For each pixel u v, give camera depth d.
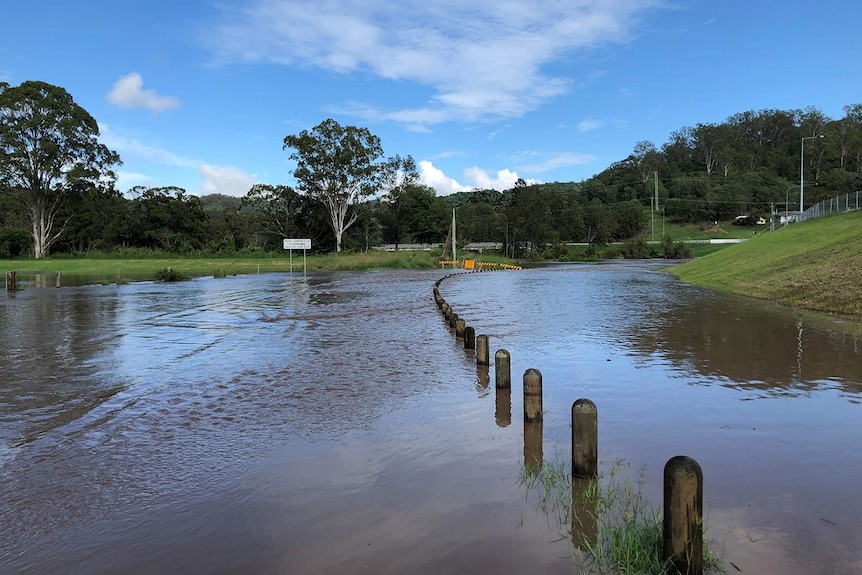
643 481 4.91
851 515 4.27
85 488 5.04
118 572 3.76
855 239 22.81
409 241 101.38
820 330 12.35
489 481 5.02
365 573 3.65
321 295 25.34
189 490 4.97
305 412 7.21
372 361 10.42
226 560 3.86
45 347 12.21
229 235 80.06
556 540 4.00
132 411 7.38
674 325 13.95
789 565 3.62
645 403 7.29
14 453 5.91
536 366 9.62
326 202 76.56
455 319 13.80
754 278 23.09
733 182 133.75
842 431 6.12
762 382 8.23
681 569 3.48
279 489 4.95
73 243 74.19
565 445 5.91
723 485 4.81
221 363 10.40
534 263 70.62
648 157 153.75
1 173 61.38
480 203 124.88
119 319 17.12
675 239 109.19
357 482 5.05
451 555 3.84
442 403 7.55
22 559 3.93
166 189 81.69
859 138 125.75
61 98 65.06
